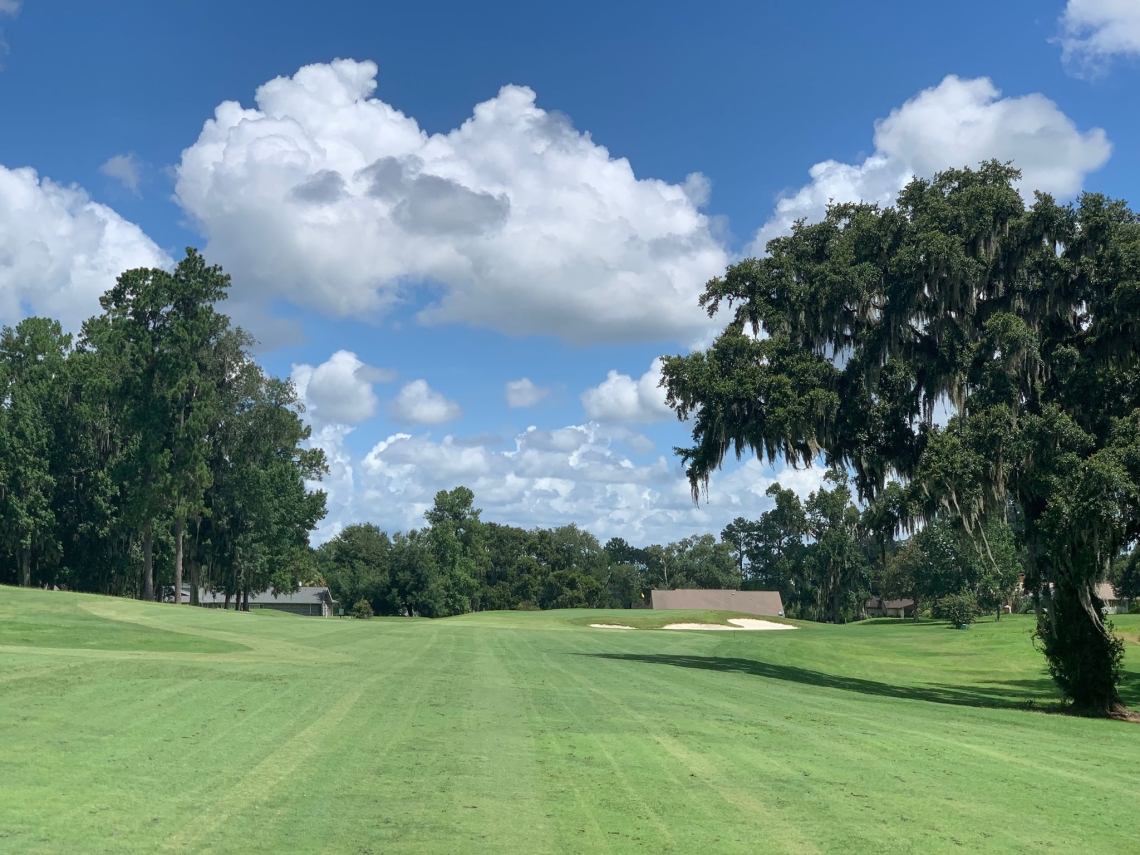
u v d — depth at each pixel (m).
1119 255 21.14
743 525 143.38
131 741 9.12
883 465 25.86
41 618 30.28
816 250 26.97
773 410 24.31
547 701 14.16
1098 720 19.75
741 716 13.82
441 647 27.30
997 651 43.69
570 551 147.25
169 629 29.52
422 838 6.32
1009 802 8.45
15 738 8.96
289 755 8.84
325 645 25.84
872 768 9.77
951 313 24.02
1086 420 21.36
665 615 77.38
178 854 5.78
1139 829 7.68
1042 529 20.41
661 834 6.65
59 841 5.88
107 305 56.06
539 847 6.22
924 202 24.72
